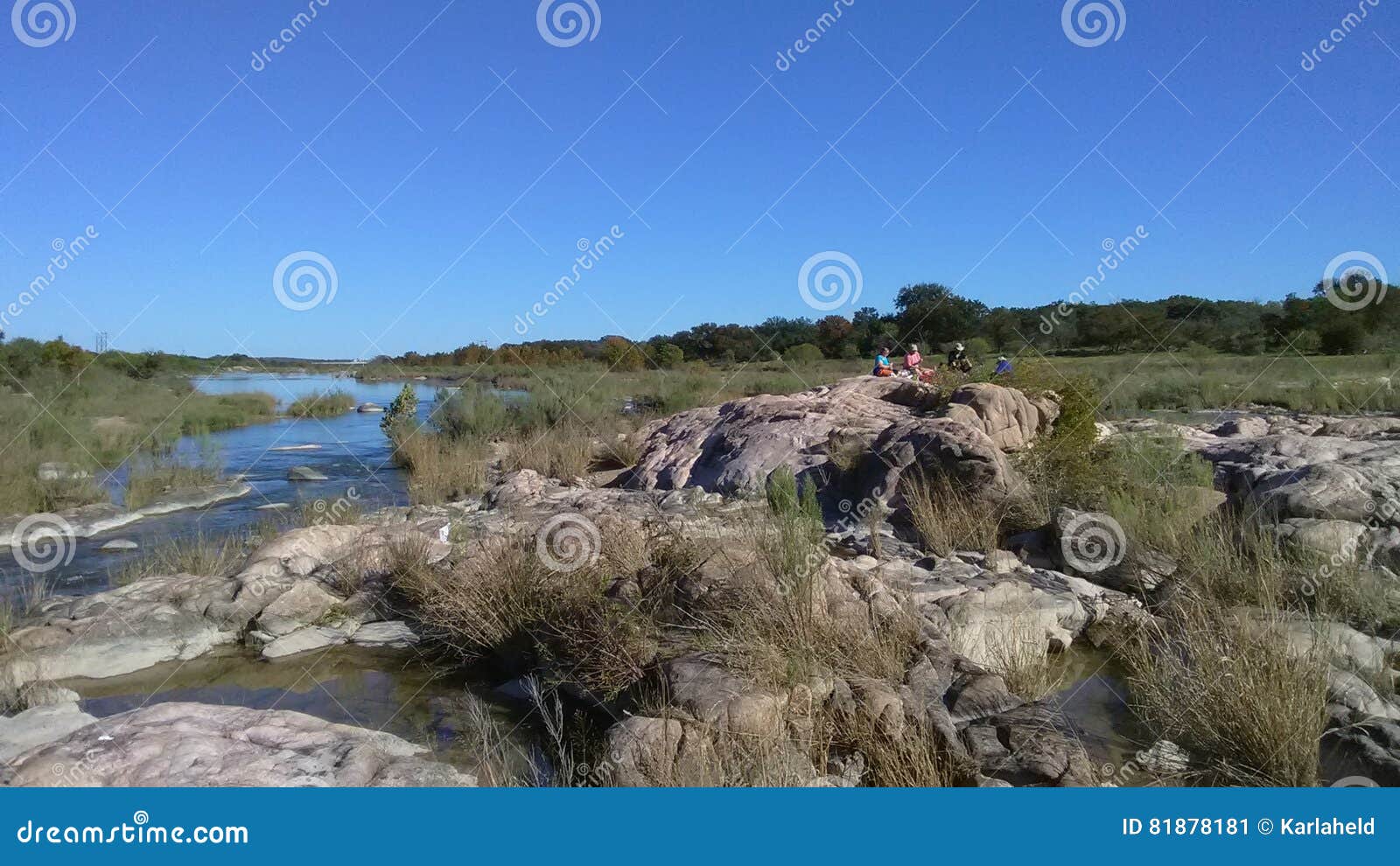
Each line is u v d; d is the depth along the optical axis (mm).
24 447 16469
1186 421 20172
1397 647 6961
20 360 32281
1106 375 27625
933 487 11406
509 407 25391
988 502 10828
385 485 16828
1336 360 31219
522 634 7676
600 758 5562
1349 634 6969
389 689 7250
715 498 13500
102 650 7621
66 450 18281
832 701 5898
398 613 8805
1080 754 5594
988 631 7570
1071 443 11742
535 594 7809
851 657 6363
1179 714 6020
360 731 6125
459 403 23844
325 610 8625
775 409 16062
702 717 5527
